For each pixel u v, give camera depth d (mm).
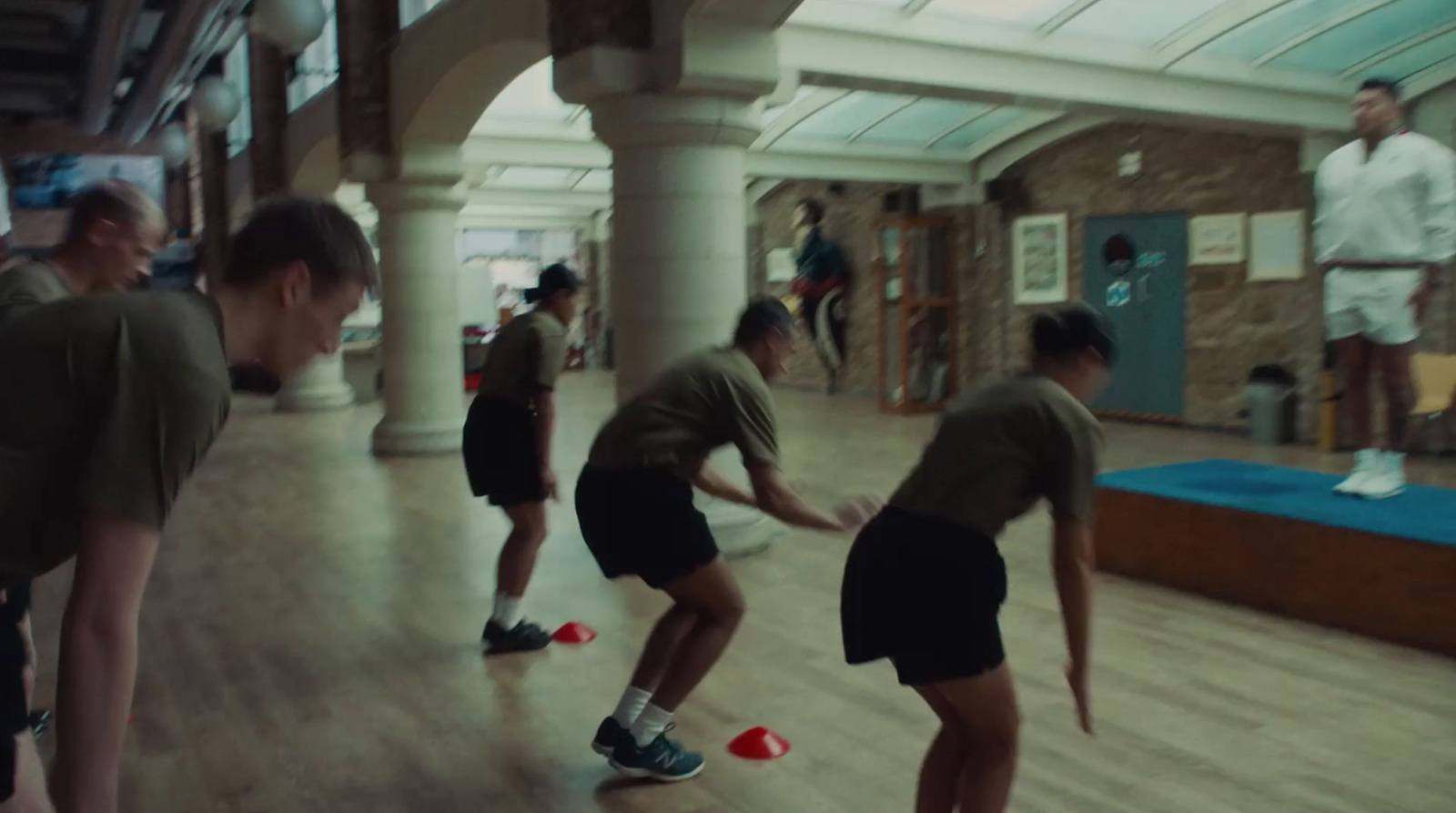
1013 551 6367
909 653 2436
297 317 1573
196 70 18031
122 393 1406
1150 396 12094
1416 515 4855
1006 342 13672
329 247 1558
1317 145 10094
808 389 16469
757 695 4191
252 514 7836
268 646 4895
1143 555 5699
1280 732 3752
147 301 1464
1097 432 2393
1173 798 3266
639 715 3441
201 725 4004
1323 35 8406
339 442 11398
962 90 8109
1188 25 8266
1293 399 10531
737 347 3326
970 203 13836
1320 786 3342
